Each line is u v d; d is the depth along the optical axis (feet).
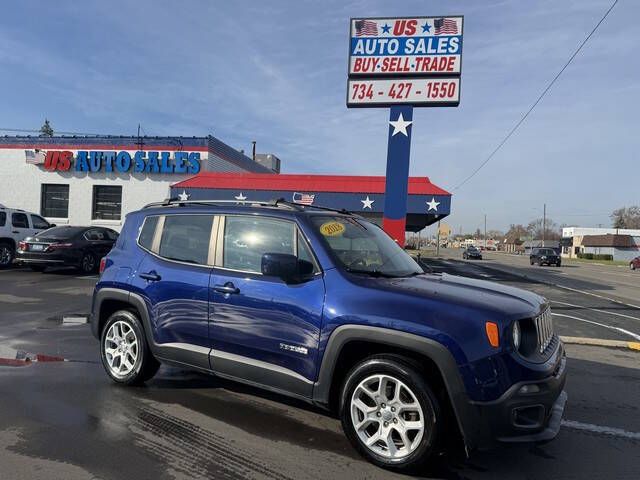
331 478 11.41
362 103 44.19
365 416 12.14
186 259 15.79
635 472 12.17
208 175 65.51
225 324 14.35
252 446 12.95
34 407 15.20
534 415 11.28
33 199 82.28
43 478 10.97
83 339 24.03
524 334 11.82
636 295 56.29
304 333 12.84
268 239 14.37
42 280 46.09
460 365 10.92
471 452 12.39
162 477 11.19
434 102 43.39
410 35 43.52
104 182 80.79
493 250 478.18
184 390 17.11
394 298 11.96
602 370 21.86
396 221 44.09
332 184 62.23
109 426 13.91
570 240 345.72
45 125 196.24
